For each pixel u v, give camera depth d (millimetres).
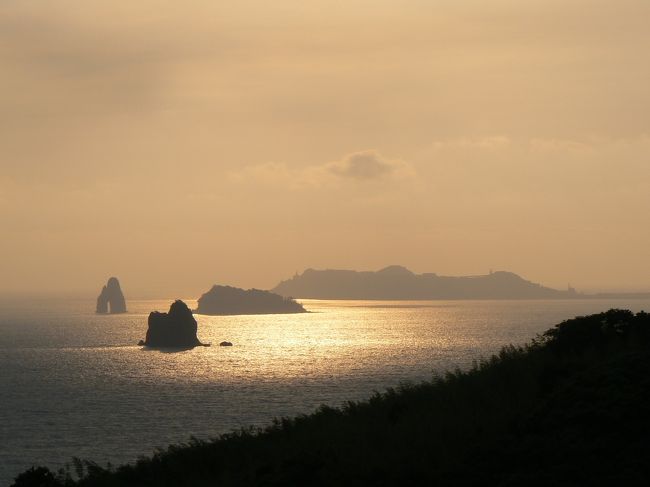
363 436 29109
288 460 27359
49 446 90500
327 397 124500
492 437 26000
